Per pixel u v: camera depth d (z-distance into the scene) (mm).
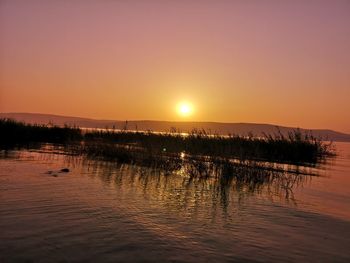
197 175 15031
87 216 7480
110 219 7371
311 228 7621
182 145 20531
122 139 26078
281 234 7082
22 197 8844
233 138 22672
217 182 13570
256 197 10922
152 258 5469
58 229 6512
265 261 5613
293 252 6086
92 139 28391
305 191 12414
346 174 17984
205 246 6148
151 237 6410
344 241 6820
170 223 7418
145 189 11188
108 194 9953
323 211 9320
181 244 6168
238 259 5633
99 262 5195
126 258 5398
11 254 5273
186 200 9898
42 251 5453
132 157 18656
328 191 12594
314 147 25266
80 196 9398
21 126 30969
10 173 12555
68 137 30750
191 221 7680
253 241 6555
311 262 5680
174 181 13273
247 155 17359
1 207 7770
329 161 25641
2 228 6371
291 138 25172
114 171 14945
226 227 7375
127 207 8531
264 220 8109
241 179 14078
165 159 17469
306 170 18688
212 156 16281
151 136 23188
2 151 20984
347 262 5750
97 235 6320
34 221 6891
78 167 15648
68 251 5523
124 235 6414
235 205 9586
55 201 8633
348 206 10156
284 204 10016
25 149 23109
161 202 9398
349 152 42156
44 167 14859
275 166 19016
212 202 9836
